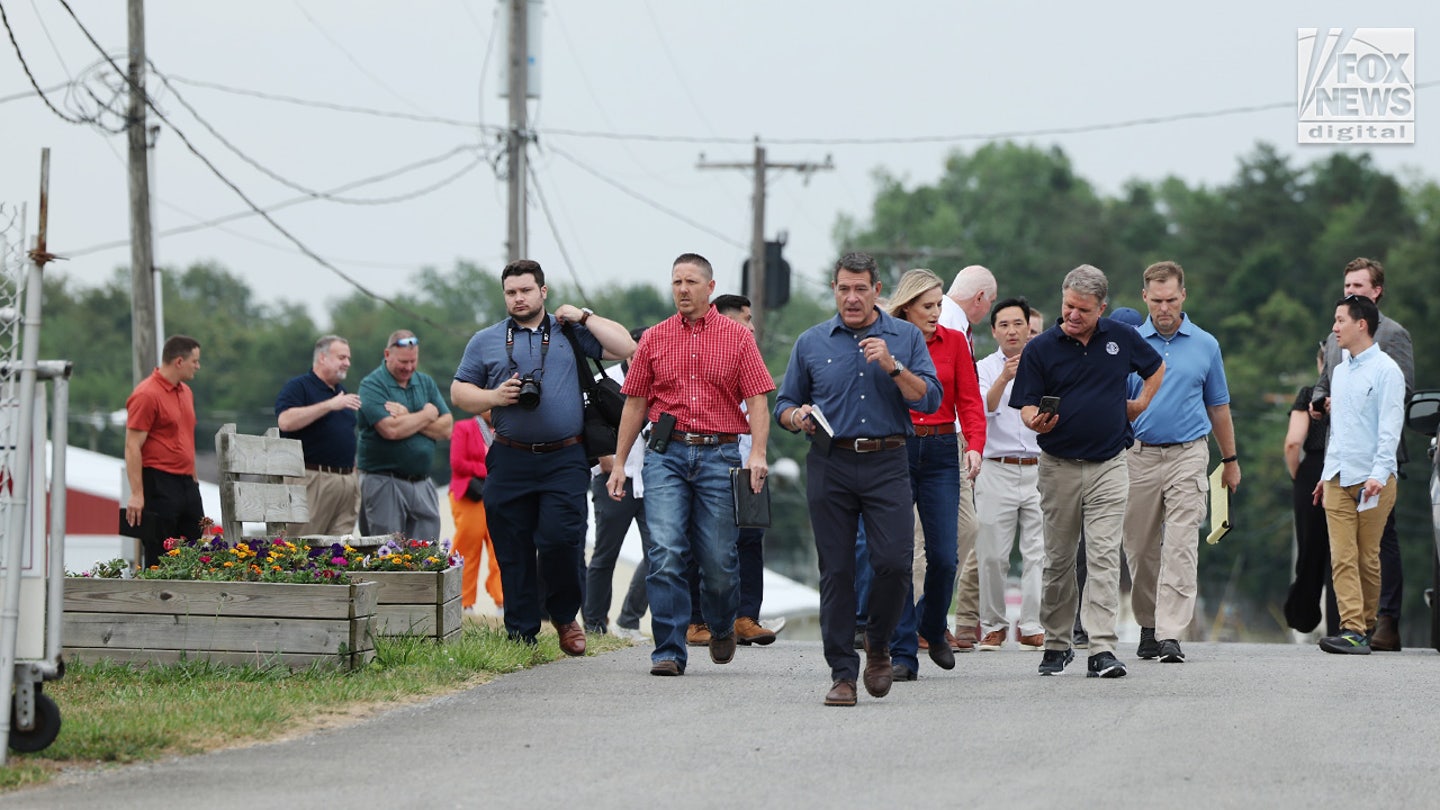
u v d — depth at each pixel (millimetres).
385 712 31641
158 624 35719
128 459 47438
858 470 32188
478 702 32844
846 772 25625
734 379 36562
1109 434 36875
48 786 24797
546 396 39656
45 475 26734
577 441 40125
